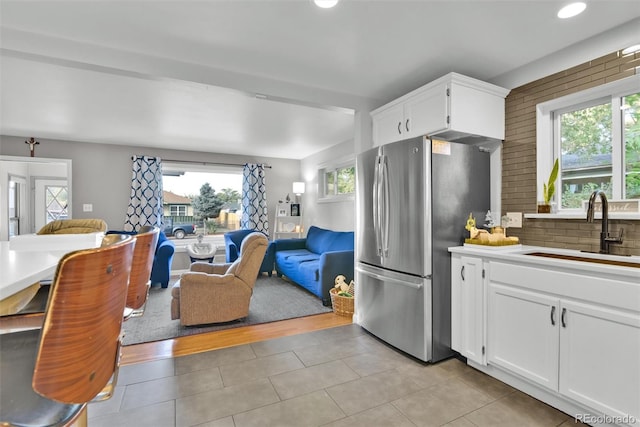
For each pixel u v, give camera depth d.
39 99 3.15
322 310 3.56
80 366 0.66
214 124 4.07
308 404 1.81
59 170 5.91
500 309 1.99
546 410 1.75
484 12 1.77
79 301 0.63
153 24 1.88
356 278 3.08
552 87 2.24
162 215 5.50
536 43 2.10
